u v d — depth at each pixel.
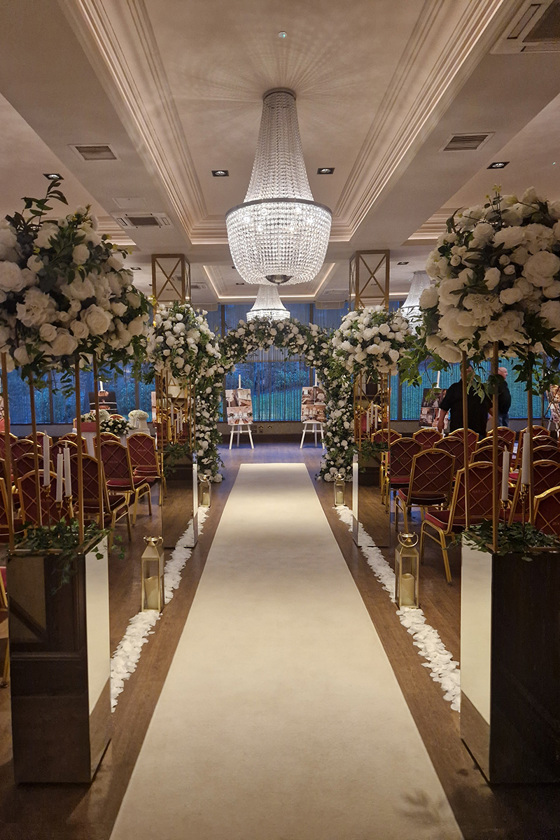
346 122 5.64
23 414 15.38
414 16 3.99
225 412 15.84
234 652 3.49
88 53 3.52
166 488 5.77
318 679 3.16
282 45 4.31
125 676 3.20
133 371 3.12
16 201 7.59
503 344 2.47
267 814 2.16
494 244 2.28
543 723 2.34
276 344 9.50
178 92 4.99
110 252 2.56
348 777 2.37
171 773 2.39
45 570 2.31
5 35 3.32
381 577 4.80
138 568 5.15
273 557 5.46
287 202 4.80
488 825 2.11
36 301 2.24
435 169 5.60
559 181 7.21
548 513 3.53
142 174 5.54
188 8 3.85
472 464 4.39
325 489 8.88
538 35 3.42
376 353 6.25
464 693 2.59
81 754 2.34
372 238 8.41
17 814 2.18
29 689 2.32
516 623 2.31
